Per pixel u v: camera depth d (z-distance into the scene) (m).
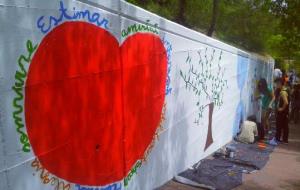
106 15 4.62
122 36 5.02
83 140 4.31
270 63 23.77
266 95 14.98
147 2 14.29
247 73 14.09
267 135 14.45
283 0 20.92
